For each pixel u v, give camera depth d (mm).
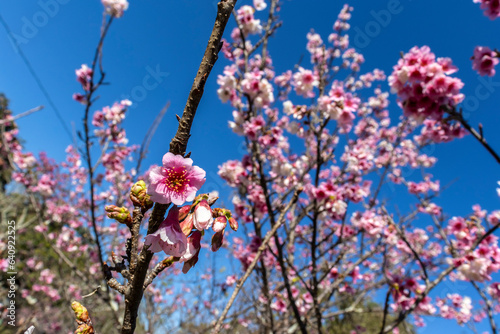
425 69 2666
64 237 6633
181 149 918
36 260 7805
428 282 3234
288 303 4348
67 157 7520
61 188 7355
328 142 3934
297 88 3998
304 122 3537
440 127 3381
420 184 5988
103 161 5020
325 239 3375
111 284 1023
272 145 4207
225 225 1095
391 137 6648
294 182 4367
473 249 3230
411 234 6258
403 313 3094
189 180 945
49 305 6746
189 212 1051
